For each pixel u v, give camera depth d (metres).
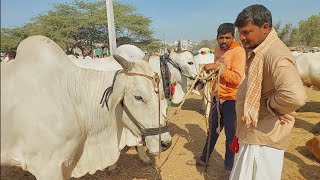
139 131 2.87
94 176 4.15
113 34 7.20
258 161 2.32
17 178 3.99
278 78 1.99
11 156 2.20
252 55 2.22
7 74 1.27
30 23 24.61
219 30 3.80
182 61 5.62
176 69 5.68
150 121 2.78
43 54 2.54
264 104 2.26
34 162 2.40
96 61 4.57
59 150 2.53
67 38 24.91
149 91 2.72
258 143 2.31
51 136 2.42
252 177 2.36
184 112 7.97
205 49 9.15
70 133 2.59
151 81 2.75
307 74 7.74
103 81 2.91
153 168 4.44
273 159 2.29
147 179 4.11
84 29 26.36
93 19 25.22
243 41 2.23
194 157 4.86
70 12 26.38
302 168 4.48
